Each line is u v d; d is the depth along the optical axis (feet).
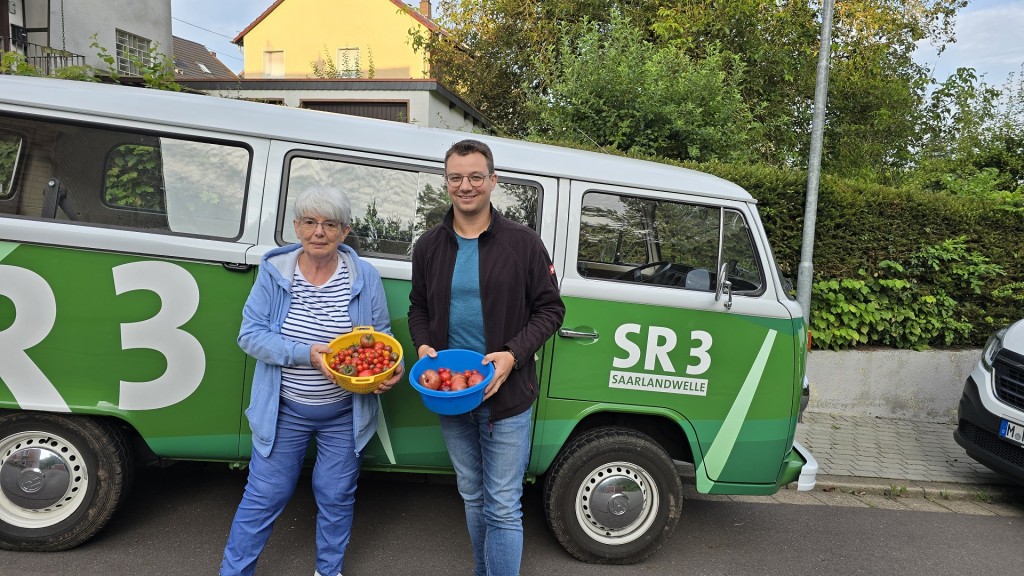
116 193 9.54
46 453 9.50
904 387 21.74
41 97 9.37
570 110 26.30
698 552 11.76
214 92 42.01
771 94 37.42
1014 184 31.04
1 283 9.02
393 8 79.20
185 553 10.23
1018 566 12.19
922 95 42.83
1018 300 22.43
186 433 9.54
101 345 9.23
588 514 10.59
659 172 10.77
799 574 11.21
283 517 11.68
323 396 8.44
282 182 9.66
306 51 81.82
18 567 9.41
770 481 10.89
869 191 20.79
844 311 21.16
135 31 51.03
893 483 16.02
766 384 10.65
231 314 9.41
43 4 42.68
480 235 7.97
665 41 34.83
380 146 9.92
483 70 47.96
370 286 8.68
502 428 8.13
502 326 7.94
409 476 14.05
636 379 10.31
